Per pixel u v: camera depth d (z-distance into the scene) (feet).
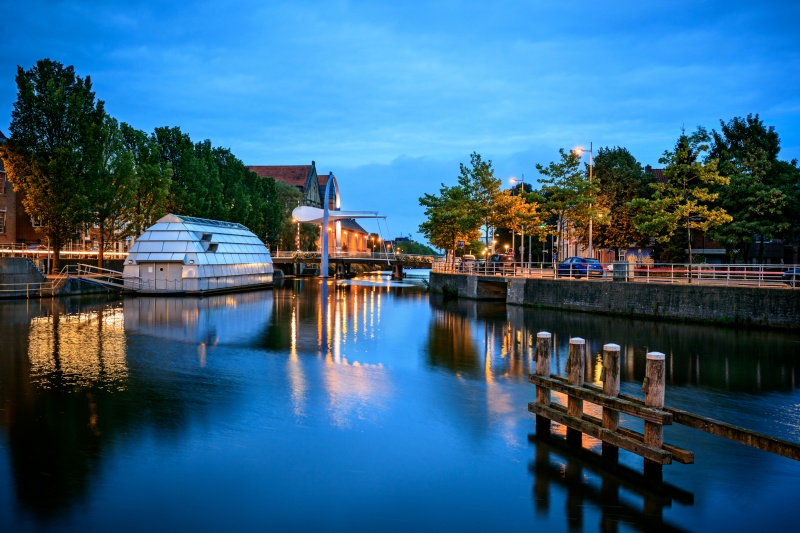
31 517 30.63
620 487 34.99
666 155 127.54
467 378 62.44
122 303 140.46
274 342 84.94
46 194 154.30
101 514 31.04
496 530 30.07
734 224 131.44
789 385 60.08
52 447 40.24
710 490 34.81
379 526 30.25
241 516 31.04
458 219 196.95
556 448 40.88
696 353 75.77
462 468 37.47
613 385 37.76
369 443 41.70
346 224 442.50
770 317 93.04
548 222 223.30
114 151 174.81
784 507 32.83
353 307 139.85
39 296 143.13
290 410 49.44
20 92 154.40
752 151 139.54
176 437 42.55
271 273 227.81
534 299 135.95
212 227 192.03
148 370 64.44
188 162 224.94
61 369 64.34
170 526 29.94
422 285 245.04
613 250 197.06
